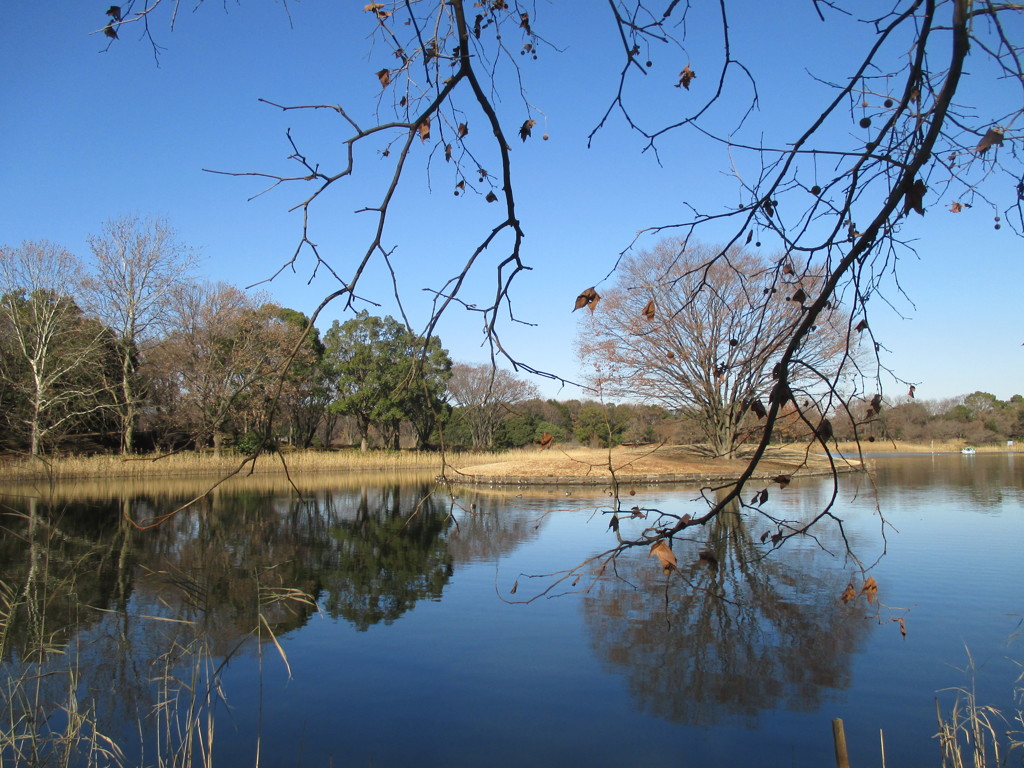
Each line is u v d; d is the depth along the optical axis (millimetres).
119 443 25625
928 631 7445
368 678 6402
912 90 2188
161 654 7059
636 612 8336
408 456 38094
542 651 7027
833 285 2066
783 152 2326
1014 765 4734
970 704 5660
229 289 27766
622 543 2318
